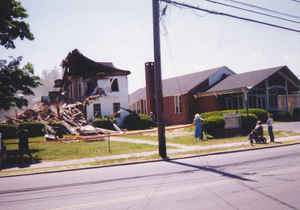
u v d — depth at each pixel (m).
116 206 5.17
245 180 6.70
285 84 27.72
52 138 18.12
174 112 31.39
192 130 20.72
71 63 31.20
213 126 16.56
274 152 11.24
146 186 6.57
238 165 8.72
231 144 14.05
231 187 6.12
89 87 31.62
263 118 22.69
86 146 14.89
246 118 17.97
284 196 5.36
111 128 24.23
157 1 11.33
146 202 5.32
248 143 14.20
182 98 29.58
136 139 18.00
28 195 6.28
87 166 9.80
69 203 5.51
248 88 23.22
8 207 5.41
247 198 5.31
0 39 14.23
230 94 27.45
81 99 29.52
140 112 38.53
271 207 4.79
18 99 14.77
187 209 4.82
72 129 22.11
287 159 9.35
